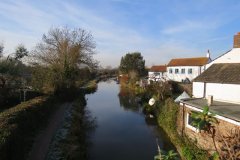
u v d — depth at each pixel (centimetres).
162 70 6525
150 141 1988
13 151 1062
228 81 2253
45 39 4412
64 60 3978
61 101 3111
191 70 5031
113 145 1886
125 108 3447
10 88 2477
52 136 1648
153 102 2931
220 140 1172
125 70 8181
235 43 2614
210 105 1809
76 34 4559
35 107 1692
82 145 1675
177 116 1977
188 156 1437
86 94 5016
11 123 1201
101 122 2614
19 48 4878
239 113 1448
